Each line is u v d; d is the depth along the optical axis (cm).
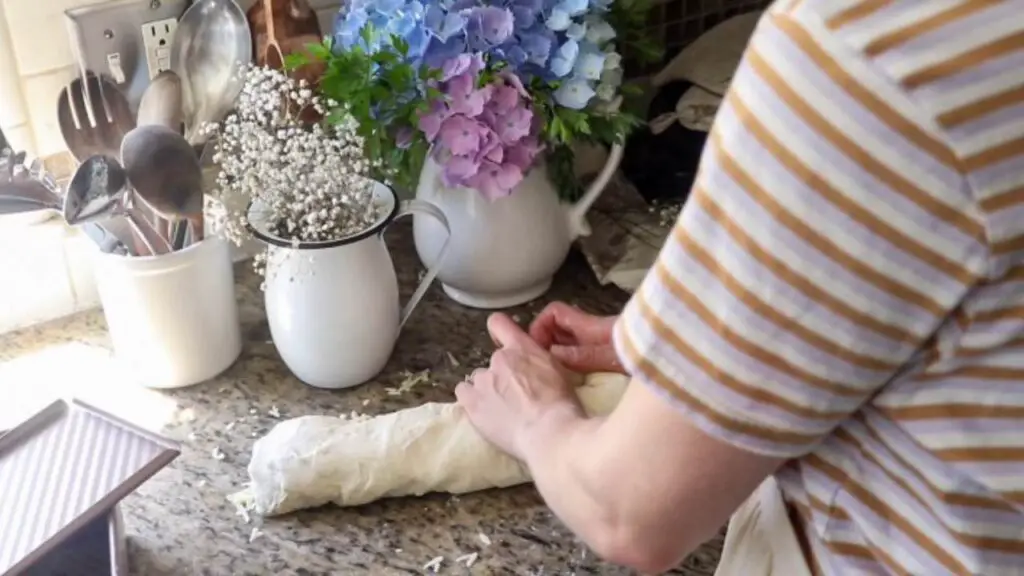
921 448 54
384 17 96
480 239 104
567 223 110
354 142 94
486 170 98
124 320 96
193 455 92
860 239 46
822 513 60
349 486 84
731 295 50
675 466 56
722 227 50
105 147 97
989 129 44
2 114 100
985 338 49
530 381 83
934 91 44
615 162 109
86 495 77
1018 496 52
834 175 46
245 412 97
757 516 70
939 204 45
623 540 61
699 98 119
